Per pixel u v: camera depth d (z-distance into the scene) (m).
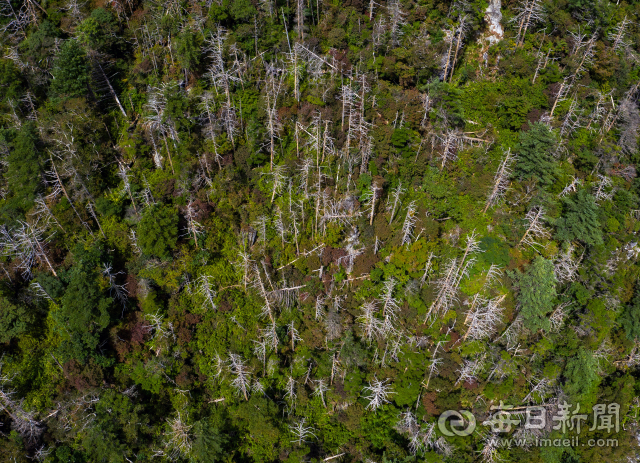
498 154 42.09
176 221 36.84
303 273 38.09
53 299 36.00
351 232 38.72
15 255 36.91
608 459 37.97
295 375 36.62
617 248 42.22
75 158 37.72
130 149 40.62
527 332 37.69
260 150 40.69
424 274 37.16
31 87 42.81
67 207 37.81
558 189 42.28
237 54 43.59
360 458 34.19
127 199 39.34
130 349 35.44
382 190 39.81
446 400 34.69
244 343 36.34
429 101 41.22
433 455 33.28
